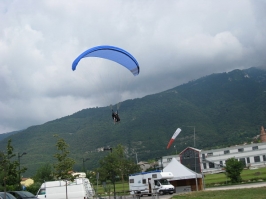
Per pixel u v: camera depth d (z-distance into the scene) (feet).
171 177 166.09
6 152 94.68
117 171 224.53
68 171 130.62
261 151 393.91
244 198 89.56
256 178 204.23
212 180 238.68
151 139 601.62
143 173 167.43
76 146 588.09
